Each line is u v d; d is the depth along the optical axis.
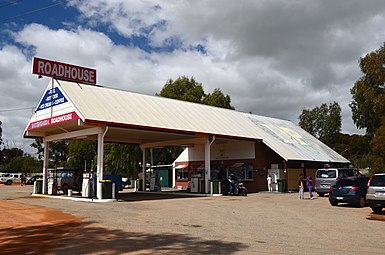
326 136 76.44
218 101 52.84
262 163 33.94
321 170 27.09
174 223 13.27
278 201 22.98
